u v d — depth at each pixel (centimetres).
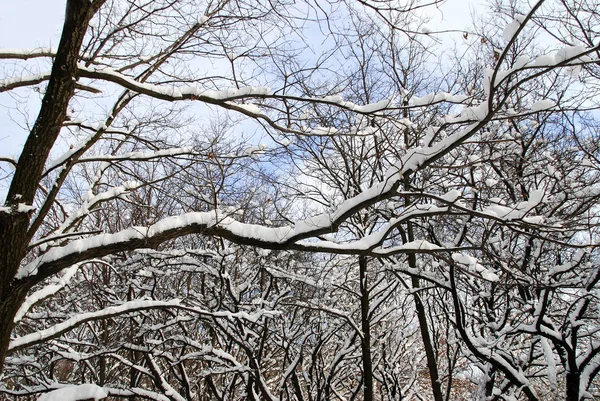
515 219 420
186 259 752
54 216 919
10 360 721
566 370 759
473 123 402
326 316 991
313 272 986
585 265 709
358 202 421
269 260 875
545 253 822
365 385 874
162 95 418
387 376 1101
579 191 683
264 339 831
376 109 447
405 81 876
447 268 802
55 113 376
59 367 1195
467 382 1627
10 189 369
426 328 968
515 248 838
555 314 837
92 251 394
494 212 441
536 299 849
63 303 933
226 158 545
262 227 445
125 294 991
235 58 463
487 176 684
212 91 436
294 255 945
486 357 773
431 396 1673
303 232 426
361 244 442
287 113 470
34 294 470
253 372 781
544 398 1172
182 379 861
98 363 1076
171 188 663
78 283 894
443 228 820
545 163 734
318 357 1058
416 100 449
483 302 898
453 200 425
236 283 970
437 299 1025
